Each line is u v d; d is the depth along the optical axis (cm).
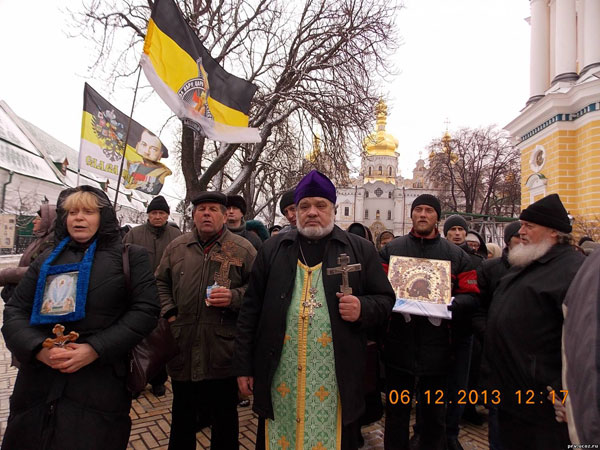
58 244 199
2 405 359
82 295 182
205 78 513
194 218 274
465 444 329
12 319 181
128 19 910
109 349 176
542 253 204
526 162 1694
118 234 205
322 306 200
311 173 218
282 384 199
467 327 288
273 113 1129
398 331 273
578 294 107
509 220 1822
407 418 273
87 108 531
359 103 1062
